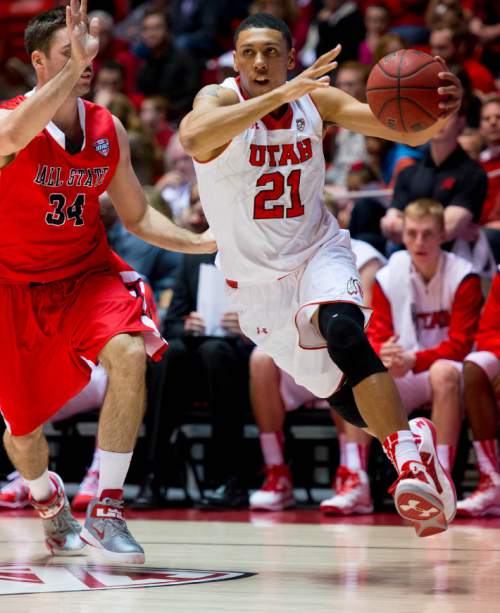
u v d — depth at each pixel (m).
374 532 9.83
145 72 21.14
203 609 5.33
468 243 12.86
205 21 23.45
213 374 12.40
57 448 14.13
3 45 27.41
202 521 11.02
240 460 12.57
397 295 12.30
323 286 7.21
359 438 11.77
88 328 7.41
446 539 9.19
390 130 7.48
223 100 7.32
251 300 7.79
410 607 5.46
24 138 6.84
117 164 7.84
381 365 6.73
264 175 7.37
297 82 6.55
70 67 6.80
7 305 7.59
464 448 12.08
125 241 14.58
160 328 13.62
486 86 16.80
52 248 7.59
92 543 7.14
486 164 14.55
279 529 10.13
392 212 13.18
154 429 12.45
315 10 22.17
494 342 11.59
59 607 5.41
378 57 15.62
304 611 5.29
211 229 7.73
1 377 7.65
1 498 12.70
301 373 7.48
